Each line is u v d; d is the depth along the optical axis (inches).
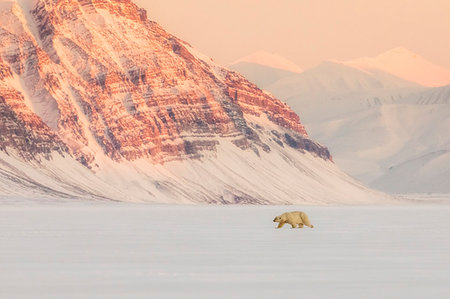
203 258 5802.2
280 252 6304.1
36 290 4163.4
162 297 3927.2
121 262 5511.8
